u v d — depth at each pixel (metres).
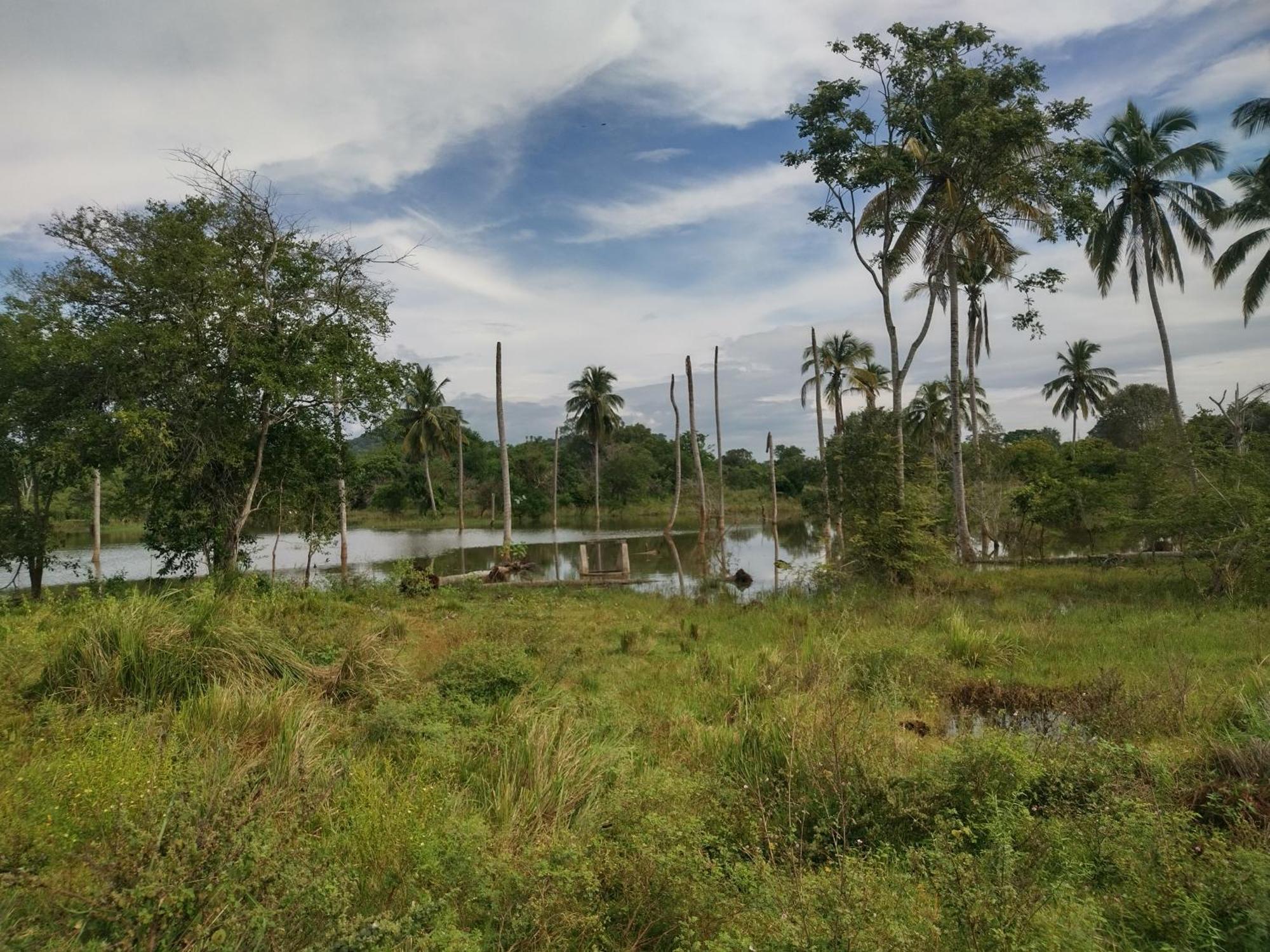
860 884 3.40
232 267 16.22
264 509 18.59
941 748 5.68
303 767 4.55
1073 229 21.31
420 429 54.28
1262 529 15.13
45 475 15.96
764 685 7.97
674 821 4.11
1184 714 6.85
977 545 38.16
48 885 2.91
